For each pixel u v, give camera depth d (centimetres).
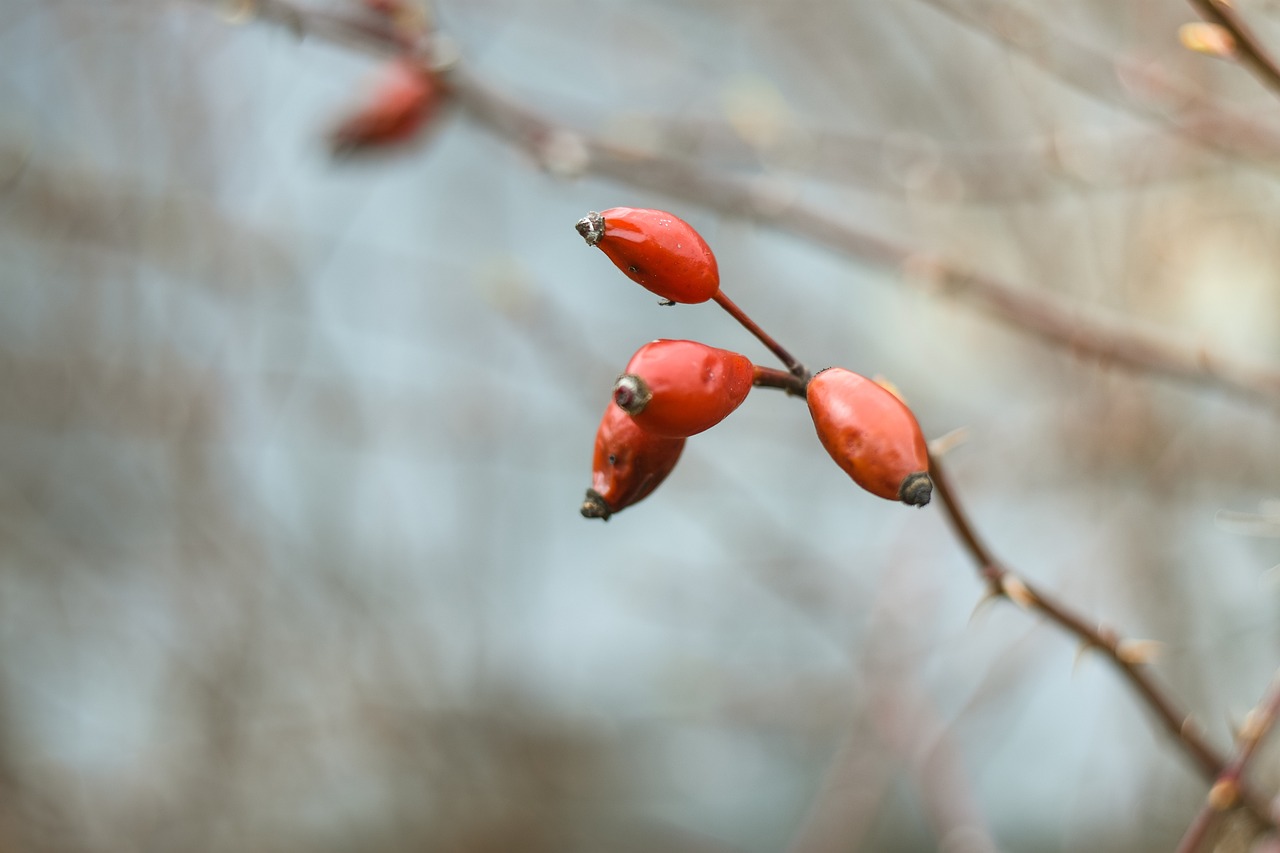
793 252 746
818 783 737
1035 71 627
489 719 725
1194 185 592
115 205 671
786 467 744
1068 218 635
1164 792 558
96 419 704
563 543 805
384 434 730
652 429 198
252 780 711
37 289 705
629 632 789
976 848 432
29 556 718
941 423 677
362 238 768
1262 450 581
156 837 689
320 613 720
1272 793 421
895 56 685
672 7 721
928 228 659
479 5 672
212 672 701
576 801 734
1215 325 598
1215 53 265
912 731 475
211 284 692
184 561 700
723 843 718
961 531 250
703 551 799
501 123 439
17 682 722
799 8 686
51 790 705
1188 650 542
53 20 678
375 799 740
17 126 650
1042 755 691
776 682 673
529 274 601
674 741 755
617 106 696
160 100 686
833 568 632
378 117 446
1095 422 582
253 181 720
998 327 664
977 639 604
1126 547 571
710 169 448
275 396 711
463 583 749
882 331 720
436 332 742
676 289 205
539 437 742
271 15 416
